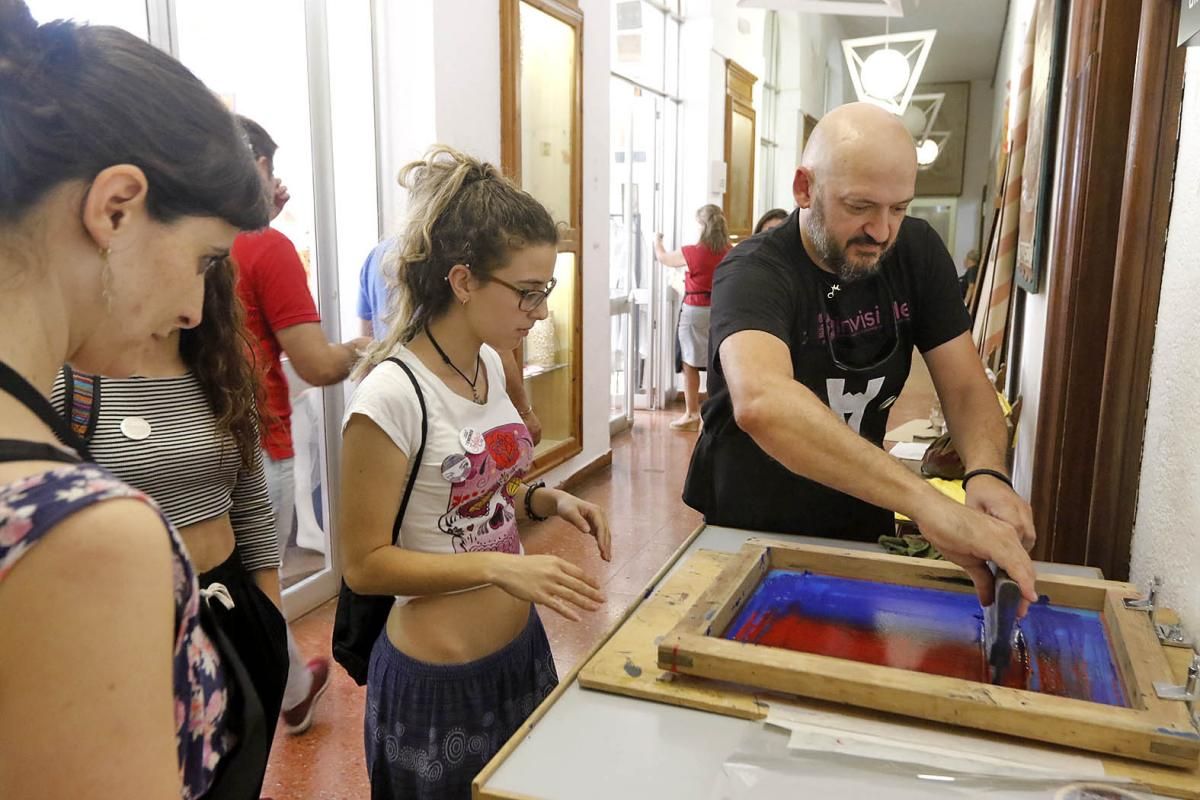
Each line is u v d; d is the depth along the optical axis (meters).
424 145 3.07
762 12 8.12
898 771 0.82
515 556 1.19
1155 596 1.12
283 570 2.97
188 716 0.60
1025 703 0.85
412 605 1.30
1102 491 1.45
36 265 0.51
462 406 1.26
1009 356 3.99
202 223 0.59
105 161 0.52
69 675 0.46
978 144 14.78
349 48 3.01
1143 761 0.82
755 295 1.39
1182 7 1.09
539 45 3.97
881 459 1.12
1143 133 1.35
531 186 4.02
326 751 2.22
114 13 2.22
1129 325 1.39
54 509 0.46
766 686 0.93
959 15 10.21
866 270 1.40
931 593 1.24
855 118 1.34
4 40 0.50
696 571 1.32
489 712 1.30
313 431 2.99
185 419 1.27
